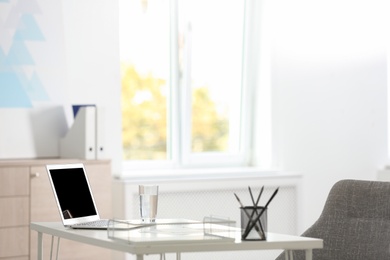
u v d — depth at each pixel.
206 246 2.65
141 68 6.22
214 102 6.58
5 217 4.75
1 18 5.26
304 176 6.54
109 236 2.80
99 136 5.20
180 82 6.38
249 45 6.62
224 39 6.58
